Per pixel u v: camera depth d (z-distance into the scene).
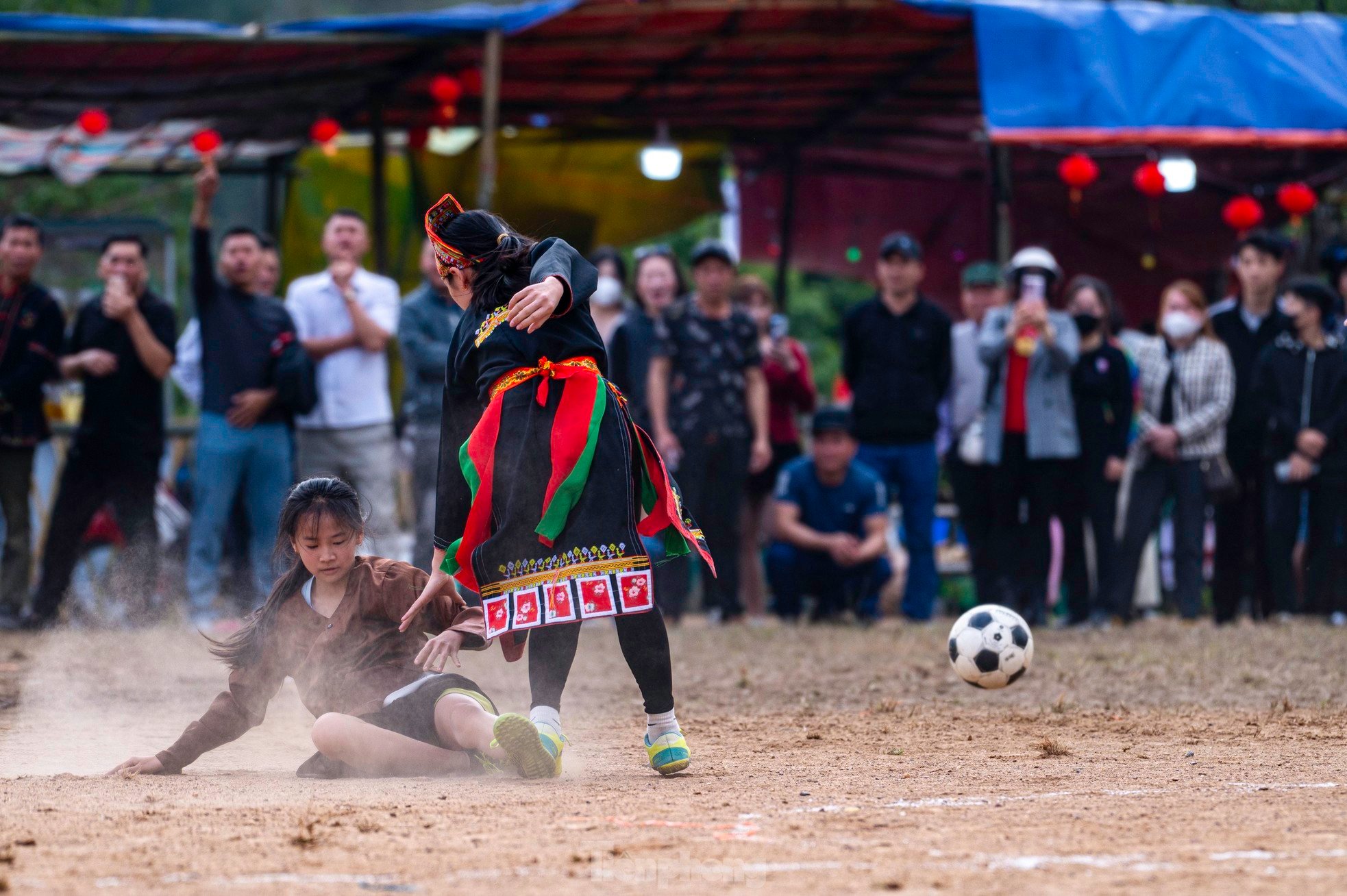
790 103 44.78
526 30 35.41
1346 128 34.62
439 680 13.62
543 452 12.85
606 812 11.13
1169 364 33.31
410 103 42.91
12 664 24.88
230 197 63.50
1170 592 39.31
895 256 34.00
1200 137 34.50
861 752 15.34
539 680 13.14
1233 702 19.77
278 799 11.88
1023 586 32.75
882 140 49.31
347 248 31.48
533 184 50.41
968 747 15.72
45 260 42.94
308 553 13.69
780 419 36.81
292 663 14.00
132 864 9.27
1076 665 24.19
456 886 8.64
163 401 32.28
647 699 13.57
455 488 13.58
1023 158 50.06
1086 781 12.97
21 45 33.53
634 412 33.78
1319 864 9.19
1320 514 33.16
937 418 34.53
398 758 13.44
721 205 52.59
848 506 34.38
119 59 35.00
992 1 34.56
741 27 36.72
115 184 58.19
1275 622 33.09
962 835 10.20
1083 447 32.47
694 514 32.53
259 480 30.28
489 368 13.15
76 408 39.94
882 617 37.00
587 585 12.69
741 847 9.77
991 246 43.62
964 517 34.75
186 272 61.25
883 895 8.41
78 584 32.44
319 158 49.62
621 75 41.06
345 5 96.69
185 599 33.28
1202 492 33.19
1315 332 33.28
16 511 31.80
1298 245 50.00
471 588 13.34
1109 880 8.74
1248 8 40.88
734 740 16.53
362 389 31.38
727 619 33.44
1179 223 53.06
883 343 34.34
